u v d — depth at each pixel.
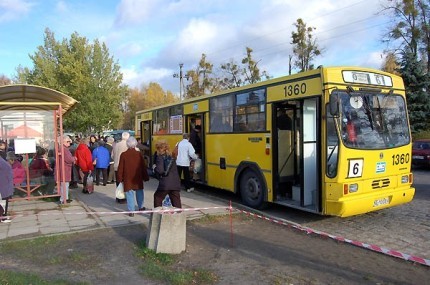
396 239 7.12
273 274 5.43
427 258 6.09
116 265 5.75
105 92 32.75
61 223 8.10
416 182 14.53
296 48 35.84
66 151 10.17
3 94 9.87
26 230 7.60
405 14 33.41
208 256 6.17
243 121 10.13
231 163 10.66
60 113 9.99
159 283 5.10
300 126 8.37
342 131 7.42
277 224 8.14
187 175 12.14
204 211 9.09
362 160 7.58
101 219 8.38
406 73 28.20
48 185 11.12
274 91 8.94
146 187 13.26
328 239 7.10
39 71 31.70
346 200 7.27
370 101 8.03
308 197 8.39
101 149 13.34
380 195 7.76
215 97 11.57
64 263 5.84
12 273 5.24
